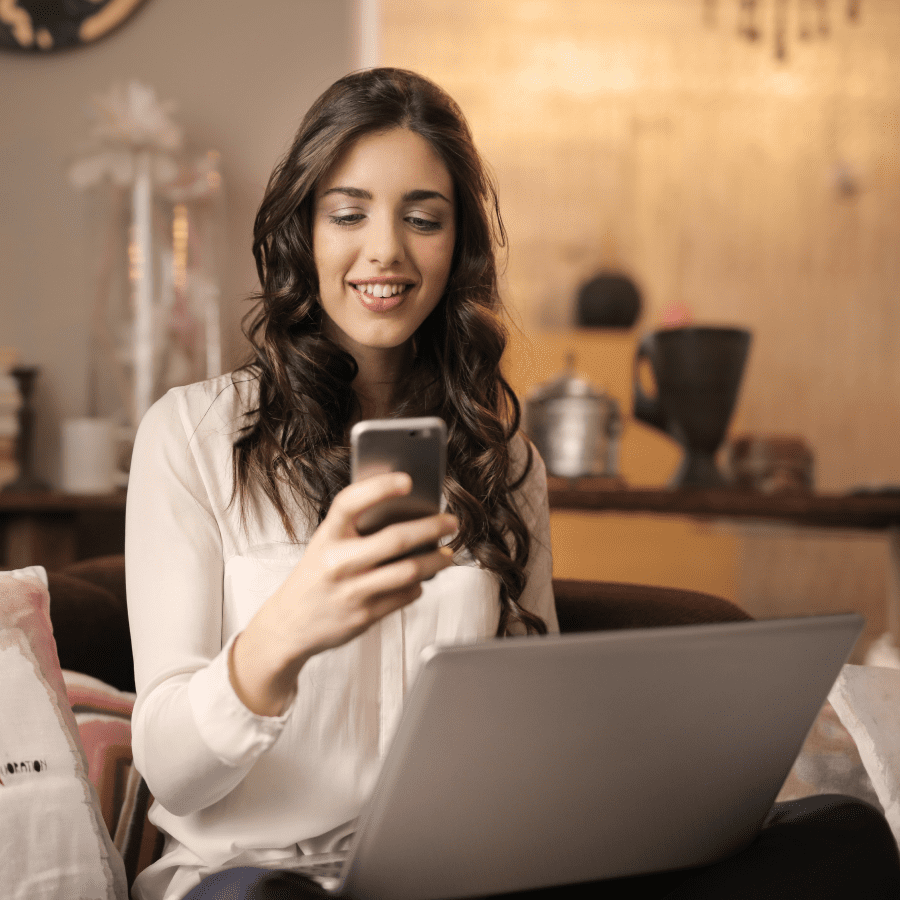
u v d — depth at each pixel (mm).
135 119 2588
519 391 2609
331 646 703
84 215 2764
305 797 987
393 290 1066
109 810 1143
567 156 6105
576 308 6047
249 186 2871
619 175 6145
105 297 2590
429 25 5945
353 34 2912
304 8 2887
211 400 1120
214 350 2621
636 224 6188
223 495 1065
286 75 2883
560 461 2391
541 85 6039
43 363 2787
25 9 2732
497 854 751
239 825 971
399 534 648
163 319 2574
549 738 707
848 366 6270
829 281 6250
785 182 6195
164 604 974
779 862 854
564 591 1433
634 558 3727
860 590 5344
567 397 2395
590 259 6164
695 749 768
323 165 1047
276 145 2877
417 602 1071
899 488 2322
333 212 1060
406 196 1055
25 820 949
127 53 2812
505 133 6070
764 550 5340
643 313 6207
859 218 6219
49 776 978
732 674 739
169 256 2592
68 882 952
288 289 1121
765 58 6066
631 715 723
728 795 817
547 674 678
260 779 978
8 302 2773
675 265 6215
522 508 1273
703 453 2369
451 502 1164
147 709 866
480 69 6004
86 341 2789
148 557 1002
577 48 6035
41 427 2789
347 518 658
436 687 652
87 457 2473
